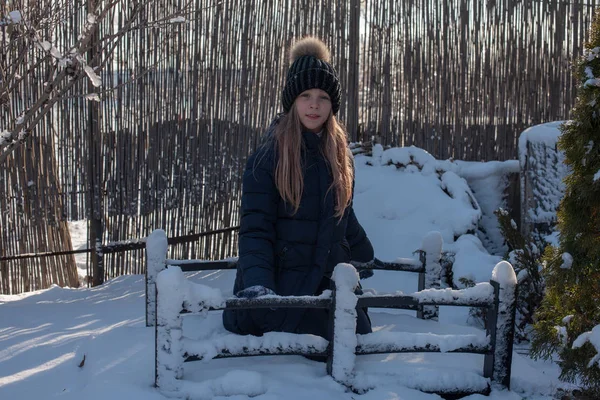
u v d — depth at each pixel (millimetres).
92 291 4926
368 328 3107
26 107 5125
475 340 2922
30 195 5312
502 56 6473
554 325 3107
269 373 2799
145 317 3885
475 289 2918
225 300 2660
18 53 4809
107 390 2584
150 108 5453
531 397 2949
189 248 5668
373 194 5953
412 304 2857
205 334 3184
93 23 3121
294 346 2773
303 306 2762
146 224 5566
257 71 5676
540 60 6531
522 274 4062
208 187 5637
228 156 5668
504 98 6520
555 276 2951
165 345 2613
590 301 2912
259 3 5648
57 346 3279
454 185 5988
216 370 2805
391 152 6246
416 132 6453
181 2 5387
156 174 5531
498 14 6422
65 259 5539
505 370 2959
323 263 2977
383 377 2844
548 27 6500
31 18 3709
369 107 6391
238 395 2600
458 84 6441
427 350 2889
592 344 2730
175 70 5480
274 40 5719
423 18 6324
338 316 2762
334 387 2729
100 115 5340
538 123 6586
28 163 5266
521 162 5793
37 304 4418
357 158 6270
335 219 3070
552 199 5551
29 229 5379
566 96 6586
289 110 3064
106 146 5391
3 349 3268
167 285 2592
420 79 6398
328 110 3029
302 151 3006
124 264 5559
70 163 5348
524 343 4066
